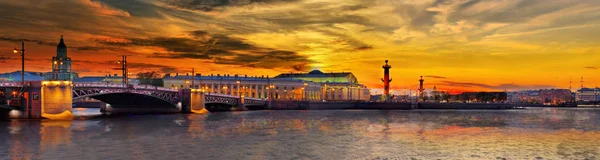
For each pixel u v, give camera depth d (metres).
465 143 70.31
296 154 58.12
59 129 84.88
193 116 133.00
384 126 101.06
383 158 56.06
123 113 150.62
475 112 192.75
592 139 77.56
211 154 57.34
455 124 110.06
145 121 108.81
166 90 148.00
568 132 90.38
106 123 100.44
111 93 125.44
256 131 85.56
